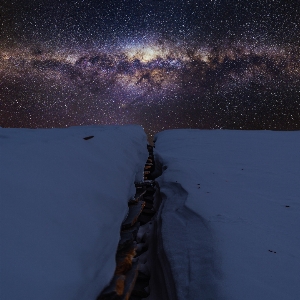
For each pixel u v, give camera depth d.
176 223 3.66
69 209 1.80
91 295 1.48
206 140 11.52
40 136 4.07
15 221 1.35
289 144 9.79
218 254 2.61
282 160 7.28
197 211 3.75
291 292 2.04
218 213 3.63
